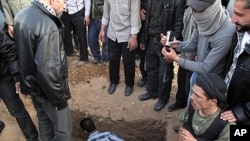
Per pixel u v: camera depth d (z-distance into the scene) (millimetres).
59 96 3102
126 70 4578
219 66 2947
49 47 2914
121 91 4855
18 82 3393
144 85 4910
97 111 4594
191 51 3348
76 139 4672
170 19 3801
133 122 4441
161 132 4355
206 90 2383
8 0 4277
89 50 5867
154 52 4156
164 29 3879
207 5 2693
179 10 3703
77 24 5141
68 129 3520
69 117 3514
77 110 4648
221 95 2398
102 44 5301
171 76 4219
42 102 3363
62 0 3012
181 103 4336
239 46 2619
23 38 2980
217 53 2861
